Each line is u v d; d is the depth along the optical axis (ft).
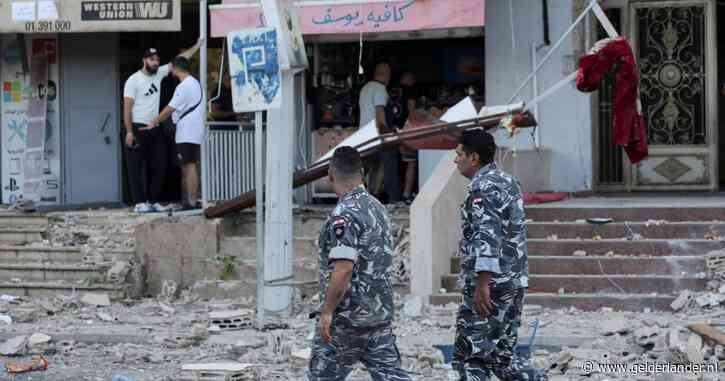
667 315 48.75
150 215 62.28
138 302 56.65
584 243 54.19
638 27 69.82
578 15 65.67
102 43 71.41
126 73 73.05
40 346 46.42
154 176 64.59
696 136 69.72
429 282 52.01
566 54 65.46
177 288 57.82
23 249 60.03
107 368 42.52
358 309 29.76
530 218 57.31
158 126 64.03
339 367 30.17
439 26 60.18
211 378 39.88
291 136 51.11
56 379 40.75
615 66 56.44
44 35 70.74
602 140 69.67
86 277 57.52
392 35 66.18
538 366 40.45
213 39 72.69
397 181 65.00
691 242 53.16
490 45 66.44
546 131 66.13
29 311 52.49
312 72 69.67
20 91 70.95
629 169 69.67
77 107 71.15
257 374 39.99
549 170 65.92
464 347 32.32
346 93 70.64
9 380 40.68
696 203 58.59
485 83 67.10
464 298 32.35
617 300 50.16
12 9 65.00
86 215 62.75
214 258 57.62
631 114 56.85
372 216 30.07
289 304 51.13
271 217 50.67
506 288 31.94
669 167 69.77
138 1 64.03
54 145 70.95
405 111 70.33
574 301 50.62
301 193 69.10
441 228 53.78
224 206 57.88
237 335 47.85
